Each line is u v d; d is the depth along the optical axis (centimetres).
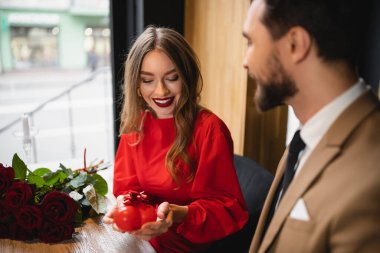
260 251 69
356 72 62
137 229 94
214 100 210
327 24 56
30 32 1144
